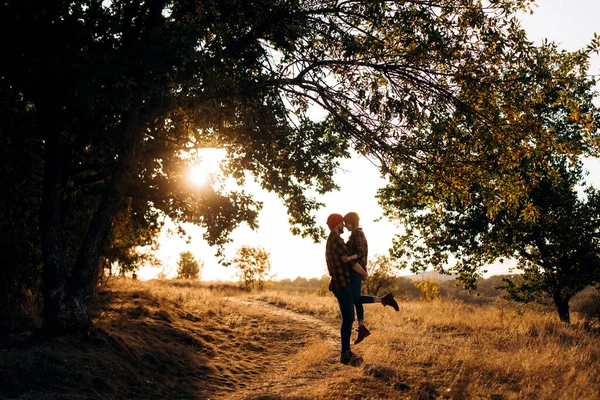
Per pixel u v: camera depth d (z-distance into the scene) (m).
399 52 8.16
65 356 6.00
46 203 7.04
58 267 6.94
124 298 11.01
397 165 8.50
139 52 6.03
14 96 8.00
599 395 4.91
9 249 8.12
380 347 8.00
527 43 7.59
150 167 11.00
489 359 7.00
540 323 11.73
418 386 5.62
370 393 5.43
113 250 12.97
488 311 15.36
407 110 7.64
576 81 8.09
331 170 10.54
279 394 5.82
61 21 5.89
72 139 9.09
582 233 14.42
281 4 7.86
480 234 15.21
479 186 8.55
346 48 7.69
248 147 10.15
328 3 8.09
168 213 11.52
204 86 6.70
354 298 6.85
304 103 8.81
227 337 9.73
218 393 6.27
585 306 22.58
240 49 8.13
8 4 5.95
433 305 16.73
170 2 8.17
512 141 7.98
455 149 8.26
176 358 7.44
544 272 15.36
